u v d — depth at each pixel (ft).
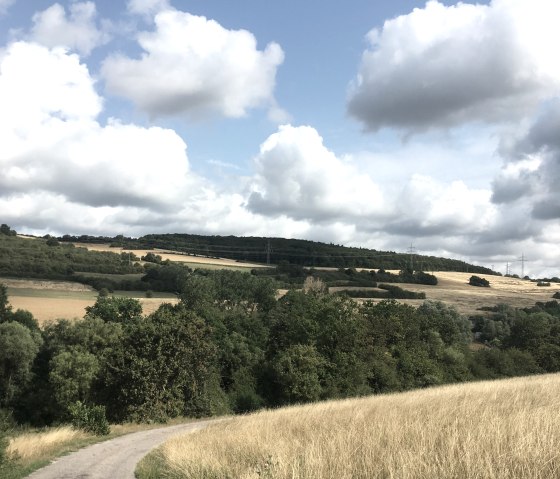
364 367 205.36
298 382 181.16
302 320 217.77
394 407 70.33
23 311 214.69
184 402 164.04
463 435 35.27
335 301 228.84
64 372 158.20
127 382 150.20
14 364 172.76
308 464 33.76
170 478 43.83
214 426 99.96
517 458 28.19
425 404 67.10
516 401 55.52
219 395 186.50
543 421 36.40
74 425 102.83
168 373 154.81
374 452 35.01
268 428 65.36
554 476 26.09
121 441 87.30
